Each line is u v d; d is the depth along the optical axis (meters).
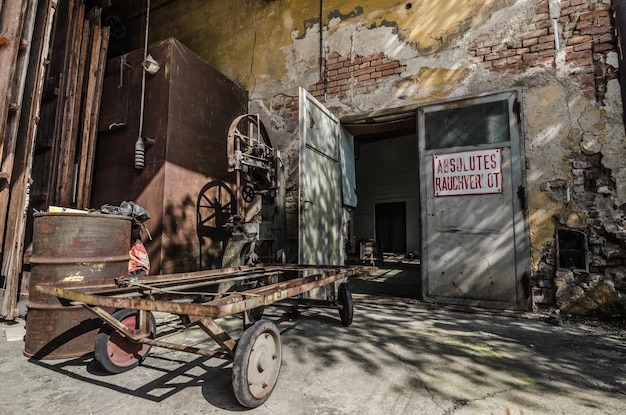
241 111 5.31
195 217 4.41
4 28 3.01
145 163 4.10
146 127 4.16
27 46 3.17
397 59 4.32
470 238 3.69
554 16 3.55
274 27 5.29
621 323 2.98
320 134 4.13
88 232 2.26
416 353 2.29
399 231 10.62
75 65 4.20
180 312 1.42
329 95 4.73
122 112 4.33
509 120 3.62
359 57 4.57
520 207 3.49
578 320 3.09
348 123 4.68
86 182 4.18
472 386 1.82
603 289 3.14
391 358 2.21
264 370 1.64
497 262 3.54
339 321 3.10
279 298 1.77
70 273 2.17
